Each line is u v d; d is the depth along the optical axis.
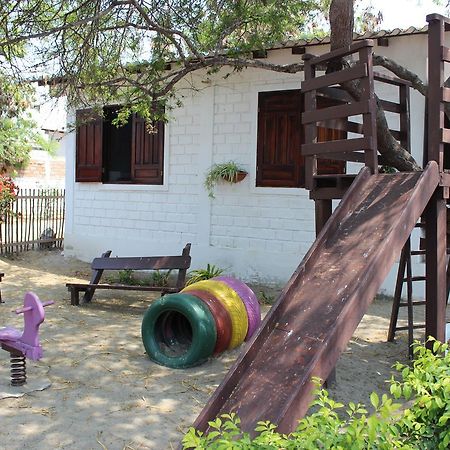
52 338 6.84
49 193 15.09
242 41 8.77
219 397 3.20
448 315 8.30
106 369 5.79
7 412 4.63
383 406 2.44
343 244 4.13
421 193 4.43
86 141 12.81
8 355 6.07
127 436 4.30
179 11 8.80
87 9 8.58
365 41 4.77
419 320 8.13
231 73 10.65
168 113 11.59
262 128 10.59
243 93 10.77
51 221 15.11
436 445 2.57
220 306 6.28
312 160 5.46
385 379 5.79
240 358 3.39
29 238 14.52
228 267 11.00
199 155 11.34
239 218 10.90
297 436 2.30
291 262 10.37
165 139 11.73
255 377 3.32
